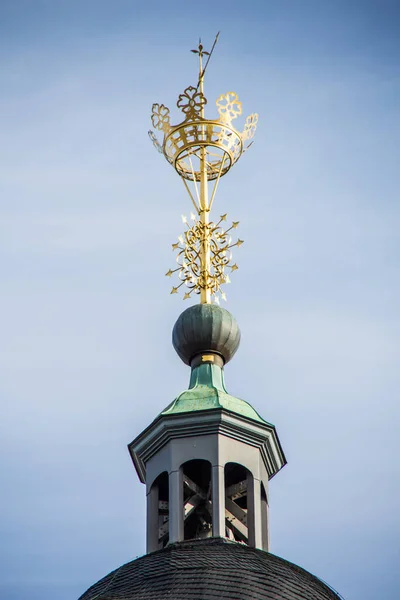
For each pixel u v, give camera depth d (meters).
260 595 58.41
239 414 63.88
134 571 60.50
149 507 63.59
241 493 63.72
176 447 63.53
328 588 60.66
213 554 60.50
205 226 67.25
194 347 65.62
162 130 68.88
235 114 68.81
